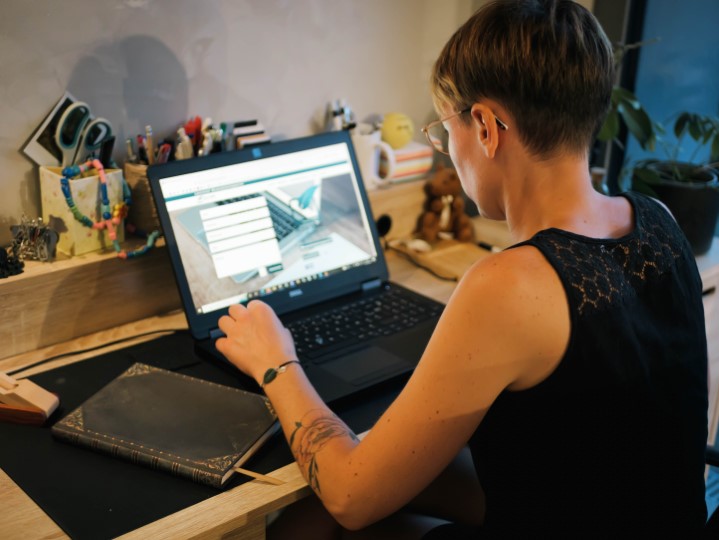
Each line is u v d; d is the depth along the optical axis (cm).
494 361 77
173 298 146
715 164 186
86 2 130
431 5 179
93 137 135
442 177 177
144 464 98
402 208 178
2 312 124
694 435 86
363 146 168
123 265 136
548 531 84
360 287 149
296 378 102
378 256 153
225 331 112
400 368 121
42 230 129
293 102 165
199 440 100
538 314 75
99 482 95
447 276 161
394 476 82
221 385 113
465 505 127
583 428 79
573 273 76
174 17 141
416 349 128
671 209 167
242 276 135
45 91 131
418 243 174
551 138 79
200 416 105
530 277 75
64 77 132
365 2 168
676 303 85
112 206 133
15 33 125
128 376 115
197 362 125
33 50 127
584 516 82
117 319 138
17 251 128
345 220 150
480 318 76
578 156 81
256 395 111
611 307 77
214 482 94
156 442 100
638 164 181
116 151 142
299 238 143
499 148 83
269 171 141
